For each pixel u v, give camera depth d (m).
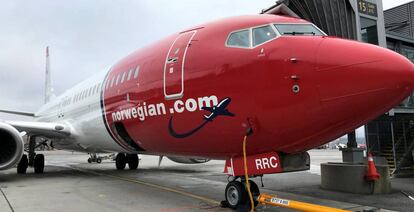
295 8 10.20
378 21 12.61
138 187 10.17
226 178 12.45
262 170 6.29
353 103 5.17
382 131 13.73
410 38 14.56
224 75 6.32
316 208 4.73
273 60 5.83
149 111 7.91
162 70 7.62
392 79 4.95
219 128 6.43
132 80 8.80
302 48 5.70
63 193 9.05
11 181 11.73
